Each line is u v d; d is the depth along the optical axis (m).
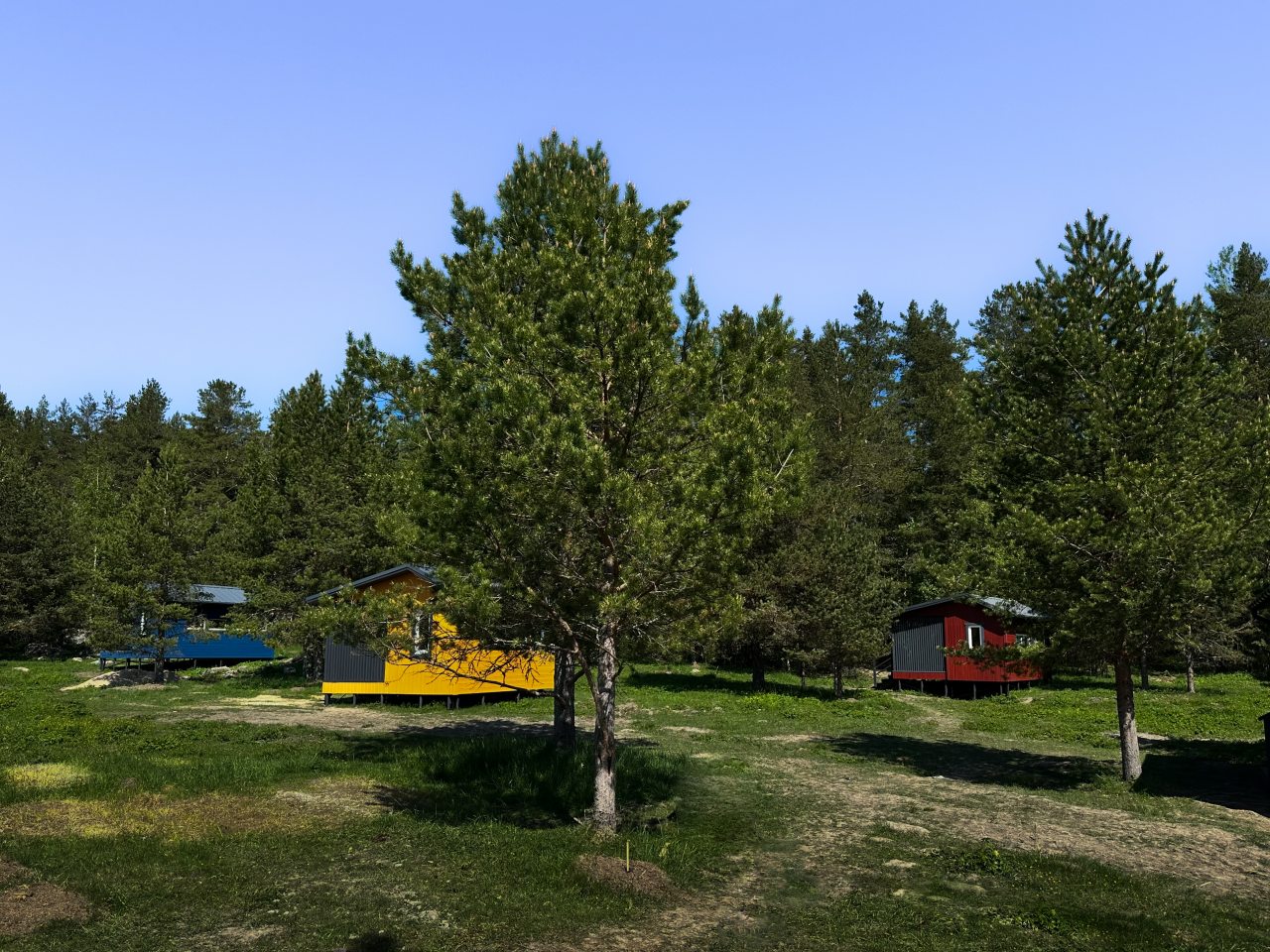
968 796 14.79
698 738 22.05
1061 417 17.48
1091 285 17.77
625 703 29.66
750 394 12.22
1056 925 8.12
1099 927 8.14
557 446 10.41
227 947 7.08
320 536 35.81
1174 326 16.72
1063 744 22.67
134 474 69.88
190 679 36.28
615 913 8.30
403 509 13.30
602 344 11.49
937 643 37.94
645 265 11.88
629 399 11.75
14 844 9.47
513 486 10.87
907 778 16.67
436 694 27.92
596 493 10.58
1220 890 9.45
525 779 14.52
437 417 11.91
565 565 11.71
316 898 8.35
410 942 7.32
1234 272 48.22
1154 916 8.51
